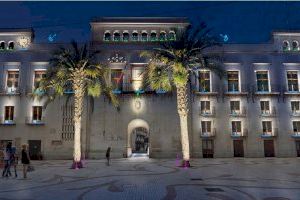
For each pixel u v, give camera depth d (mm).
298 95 42719
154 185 15133
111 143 40344
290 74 43844
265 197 11812
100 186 14945
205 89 42719
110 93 30203
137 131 71625
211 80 42688
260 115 42062
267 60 43625
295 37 44625
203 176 18906
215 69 27625
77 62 27516
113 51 42719
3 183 16094
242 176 18812
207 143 41375
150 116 41156
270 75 43281
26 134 40219
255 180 16844
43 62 41906
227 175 19359
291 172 21188
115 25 43750
